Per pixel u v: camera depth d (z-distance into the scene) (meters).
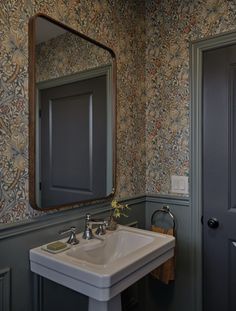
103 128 1.65
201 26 1.76
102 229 1.50
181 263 1.86
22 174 1.21
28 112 1.23
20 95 1.21
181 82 1.85
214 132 1.72
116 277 1.03
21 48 1.21
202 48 1.75
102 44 1.65
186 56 1.83
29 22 1.24
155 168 1.98
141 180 1.98
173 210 1.89
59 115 1.38
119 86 1.78
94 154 1.60
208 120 1.74
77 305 1.52
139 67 1.97
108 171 1.69
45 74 1.31
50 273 1.16
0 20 1.14
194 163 1.79
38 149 1.27
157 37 1.96
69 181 1.43
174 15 1.88
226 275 1.69
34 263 1.21
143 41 2.00
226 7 1.67
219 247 1.71
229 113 1.67
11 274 1.18
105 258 1.42
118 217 1.71
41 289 1.30
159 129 1.96
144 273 1.19
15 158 1.19
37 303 1.28
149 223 2.00
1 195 1.14
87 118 1.54
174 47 1.88
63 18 1.41
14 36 1.19
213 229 1.73
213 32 1.71
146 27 2.02
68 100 1.44
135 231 1.52
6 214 1.16
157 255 1.28
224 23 1.67
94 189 1.59
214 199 1.73
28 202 1.24
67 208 1.42
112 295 1.01
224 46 1.68
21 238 1.21
